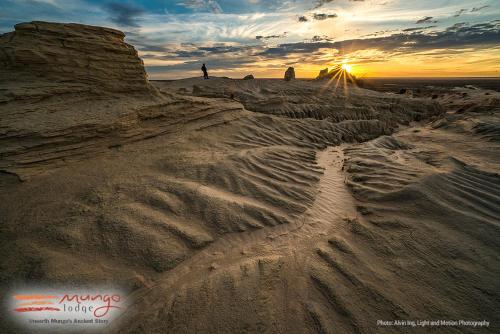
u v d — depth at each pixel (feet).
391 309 8.36
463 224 12.53
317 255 11.35
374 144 33.65
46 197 12.94
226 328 7.73
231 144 26.50
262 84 87.56
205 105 30.48
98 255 10.09
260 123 34.55
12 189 12.97
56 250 9.93
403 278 9.69
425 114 65.92
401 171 19.83
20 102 17.20
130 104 22.80
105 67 22.98
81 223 11.38
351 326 7.82
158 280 9.71
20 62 18.81
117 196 13.64
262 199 16.08
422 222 13.12
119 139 19.31
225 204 14.32
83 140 16.98
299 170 21.75
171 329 7.74
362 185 19.04
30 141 14.69
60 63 20.45
